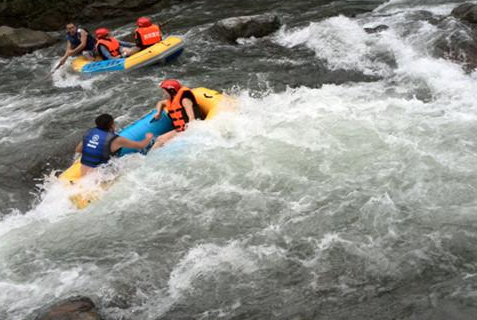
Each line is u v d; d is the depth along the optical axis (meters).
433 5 20.92
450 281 7.74
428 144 10.71
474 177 9.65
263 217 9.48
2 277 8.83
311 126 11.78
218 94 13.30
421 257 8.22
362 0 23.30
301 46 18.36
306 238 8.89
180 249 9.01
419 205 9.21
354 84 15.01
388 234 8.73
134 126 12.61
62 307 7.64
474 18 16.75
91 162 11.11
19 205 11.61
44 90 17.98
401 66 15.55
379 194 9.56
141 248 9.15
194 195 10.20
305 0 24.55
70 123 15.08
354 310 7.50
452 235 8.55
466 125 11.29
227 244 8.99
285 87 15.51
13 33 22.92
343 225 9.05
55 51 22.77
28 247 9.52
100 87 17.25
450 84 13.91
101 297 8.18
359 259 8.34
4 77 19.95
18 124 15.42
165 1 27.52
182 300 8.02
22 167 13.19
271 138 11.48
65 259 9.12
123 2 27.09
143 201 10.20
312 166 10.50
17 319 7.87
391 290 7.75
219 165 10.86
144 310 7.91
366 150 10.75
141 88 16.64
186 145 11.49
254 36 19.70
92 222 9.89
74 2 26.89
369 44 17.25
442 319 7.14
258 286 8.11
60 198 10.76
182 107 12.33
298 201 9.72
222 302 7.92
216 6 26.19
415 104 12.56
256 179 10.38
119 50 18.66
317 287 7.97
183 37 20.89
